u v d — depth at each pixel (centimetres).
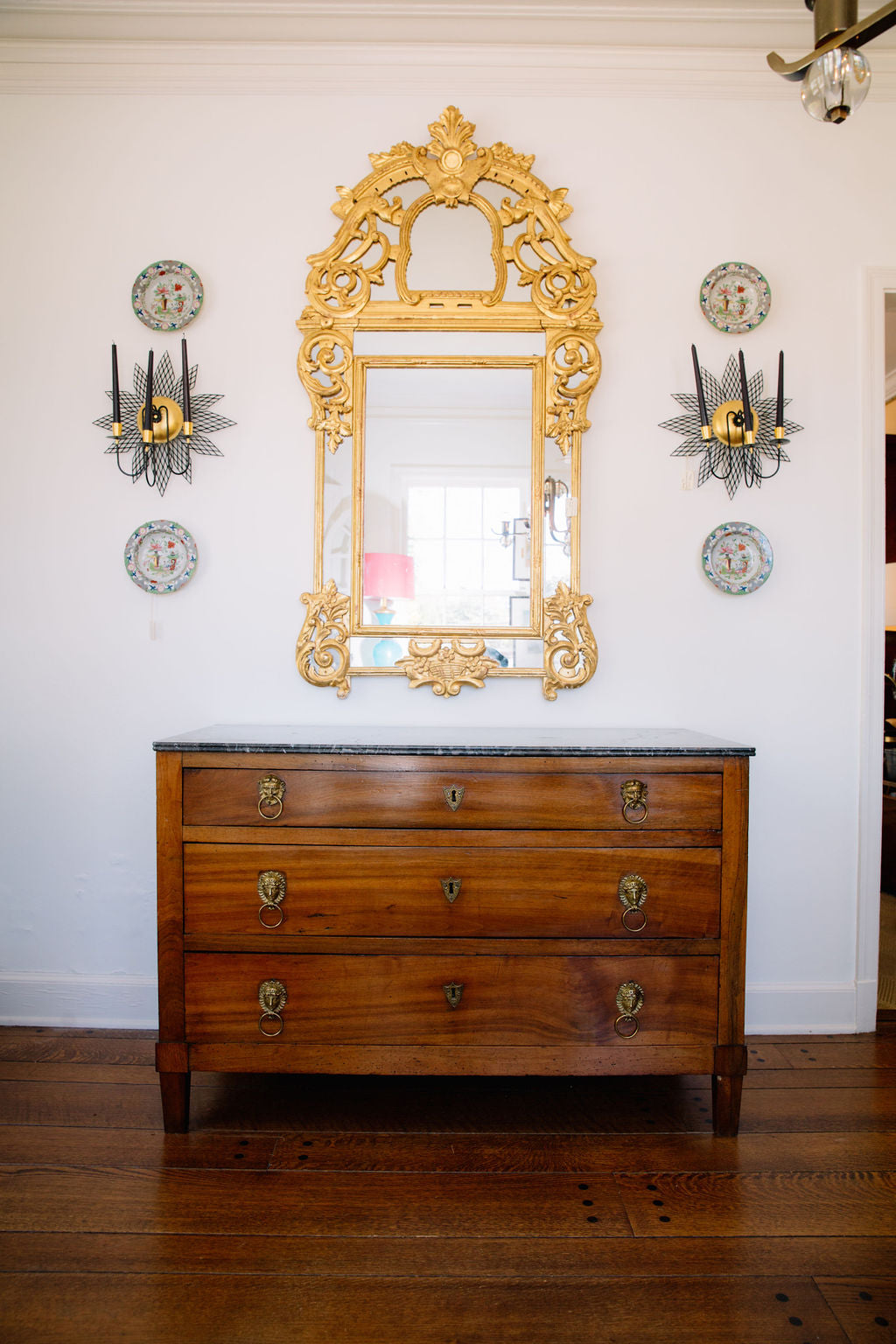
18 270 237
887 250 237
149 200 237
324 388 232
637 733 219
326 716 238
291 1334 127
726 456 236
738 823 181
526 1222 154
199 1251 145
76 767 238
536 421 234
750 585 235
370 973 181
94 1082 205
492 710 237
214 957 182
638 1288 137
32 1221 152
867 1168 171
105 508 238
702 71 234
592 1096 204
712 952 181
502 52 232
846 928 239
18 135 236
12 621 238
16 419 238
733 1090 182
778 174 237
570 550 234
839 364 237
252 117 236
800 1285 138
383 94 236
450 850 181
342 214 232
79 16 226
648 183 236
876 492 236
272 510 237
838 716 238
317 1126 188
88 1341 126
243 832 182
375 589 235
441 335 235
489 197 234
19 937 239
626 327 236
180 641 238
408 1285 138
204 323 237
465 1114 194
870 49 233
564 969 181
